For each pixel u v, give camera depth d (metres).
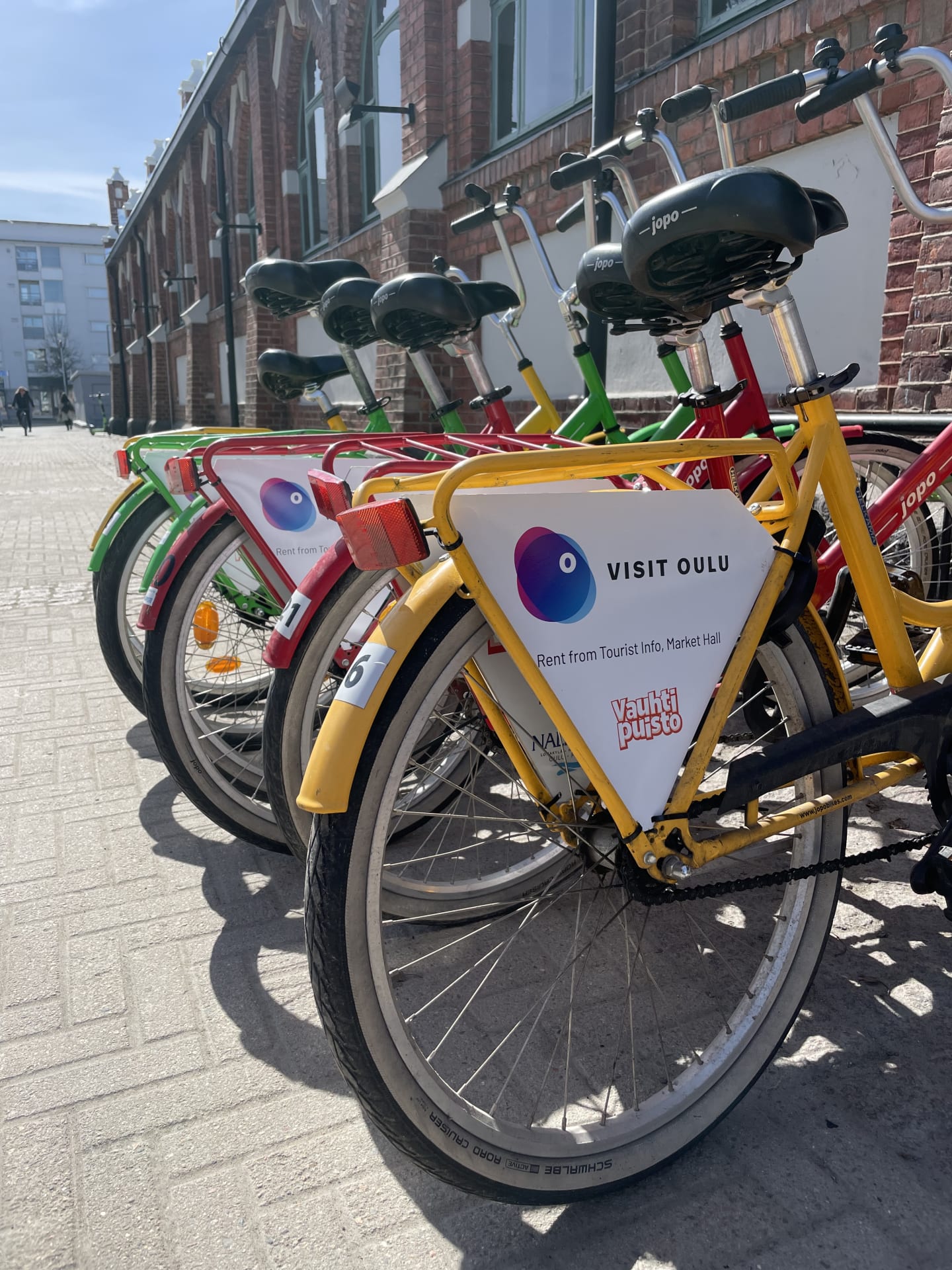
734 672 1.46
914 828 2.53
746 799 1.51
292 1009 1.93
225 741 2.88
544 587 1.31
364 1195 1.48
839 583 2.14
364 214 9.52
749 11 4.34
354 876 1.26
